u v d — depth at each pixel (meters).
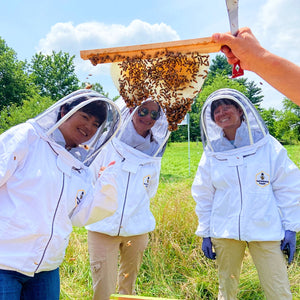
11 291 1.72
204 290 3.67
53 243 1.87
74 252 4.17
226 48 1.82
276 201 2.68
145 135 2.93
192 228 4.61
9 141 1.81
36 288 1.94
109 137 2.28
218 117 2.71
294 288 3.48
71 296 3.37
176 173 13.88
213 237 2.79
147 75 2.14
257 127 2.75
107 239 2.68
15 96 33.09
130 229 2.69
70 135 2.01
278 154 2.70
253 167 2.67
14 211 1.76
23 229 1.75
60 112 2.00
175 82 2.09
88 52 2.02
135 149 2.88
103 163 2.90
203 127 2.88
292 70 1.54
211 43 1.79
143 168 2.88
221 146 2.84
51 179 1.87
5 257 1.72
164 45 1.89
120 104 2.97
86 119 2.00
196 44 1.82
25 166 1.84
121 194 2.72
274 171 2.69
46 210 1.83
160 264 3.93
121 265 2.93
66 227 1.98
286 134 29.27
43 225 1.80
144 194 2.86
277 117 31.66
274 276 2.48
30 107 14.42
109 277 2.65
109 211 2.12
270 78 1.60
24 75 34.44
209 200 2.96
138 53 1.99
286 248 2.55
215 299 3.47
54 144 1.93
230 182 2.71
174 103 2.16
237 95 2.68
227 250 2.71
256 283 3.56
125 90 2.22
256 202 2.60
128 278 2.90
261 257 2.56
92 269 2.69
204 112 2.83
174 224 4.61
